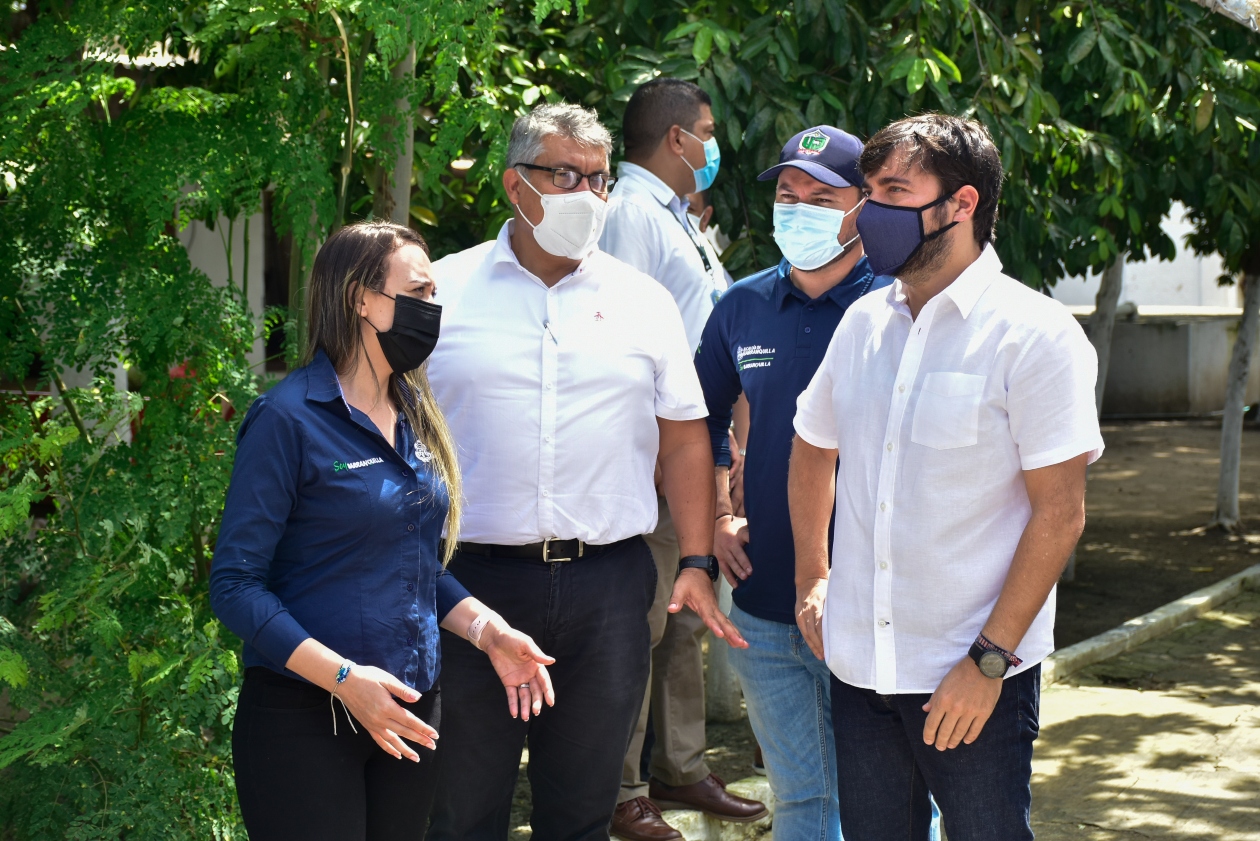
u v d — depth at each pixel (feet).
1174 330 54.65
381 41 9.30
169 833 9.48
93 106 10.63
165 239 10.41
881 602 7.59
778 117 14.75
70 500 9.94
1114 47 17.75
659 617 12.09
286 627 6.84
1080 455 7.04
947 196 7.26
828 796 9.92
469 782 9.16
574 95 16.46
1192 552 28.86
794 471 8.70
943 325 7.43
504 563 9.00
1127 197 20.62
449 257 9.50
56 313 10.03
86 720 9.36
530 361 8.96
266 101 10.23
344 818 7.27
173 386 10.41
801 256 9.51
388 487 7.33
